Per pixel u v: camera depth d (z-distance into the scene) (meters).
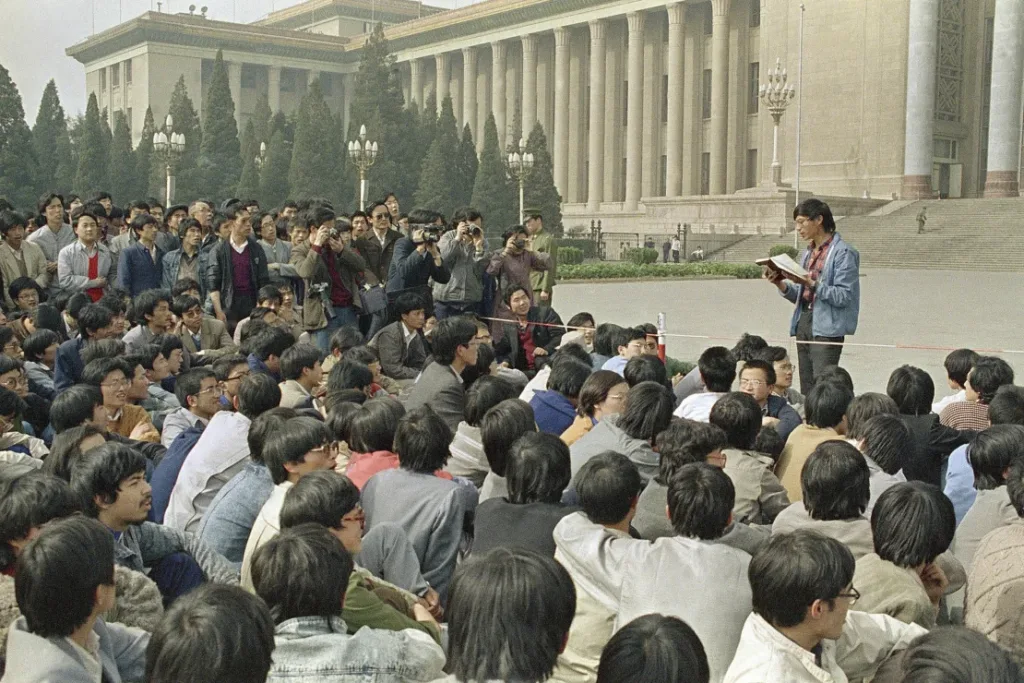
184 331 10.30
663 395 5.75
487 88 77.25
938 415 7.24
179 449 5.90
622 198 67.88
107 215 15.24
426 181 59.22
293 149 62.66
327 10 92.19
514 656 2.55
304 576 3.07
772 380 7.28
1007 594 3.80
